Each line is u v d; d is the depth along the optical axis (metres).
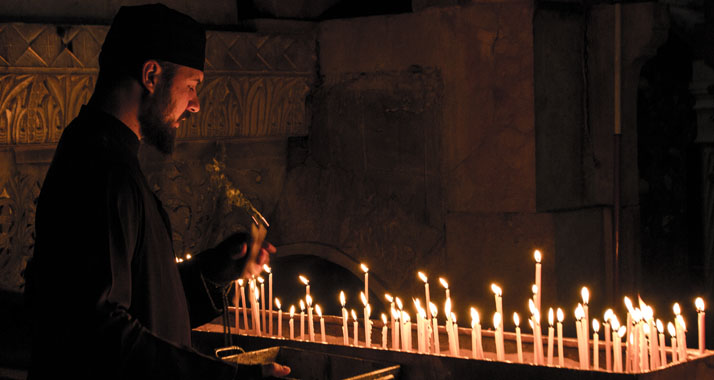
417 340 2.74
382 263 4.44
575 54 4.17
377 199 4.45
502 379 2.13
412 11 4.44
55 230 1.68
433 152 4.23
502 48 3.98
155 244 1.83
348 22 4.52
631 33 4.11
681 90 5.46
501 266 4.04
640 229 4.75
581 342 2.34
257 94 4.48
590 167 4.25
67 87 3.82
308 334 2.95
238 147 4.54
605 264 4.28
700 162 5.45
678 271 5.43
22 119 3.67
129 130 1.82
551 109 4.03
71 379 1.63
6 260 3.73
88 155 1.74
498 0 3.97
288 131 4.66
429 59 4.22
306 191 4.72
